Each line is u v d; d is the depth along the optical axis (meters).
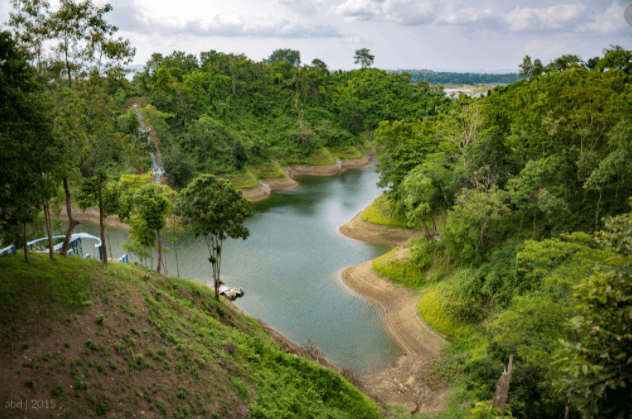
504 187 47.38
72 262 27.09
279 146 136.38
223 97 145.38
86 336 21.70
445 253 51.28
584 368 9.81
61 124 24.88
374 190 111.81
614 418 9.98
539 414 22.88
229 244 71.19
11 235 24.27
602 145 47.91
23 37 25.03
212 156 111.81
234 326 35.22
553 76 59.53
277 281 57.53
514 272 39.53
